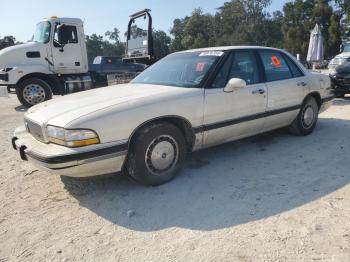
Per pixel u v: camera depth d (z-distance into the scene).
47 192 3.80
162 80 4.55
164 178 3.86
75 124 3.23
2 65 10.23
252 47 4.92
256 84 4.70
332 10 51.38
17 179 4.20
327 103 6.08
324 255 2.51
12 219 3.23
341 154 4.73
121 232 2.95
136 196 3.61
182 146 3.95
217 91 4.18
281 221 2.99
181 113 3.85
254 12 58.75
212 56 4.50
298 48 51.88
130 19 11.48
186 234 2.87
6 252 2.73
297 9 54.84
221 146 5.25
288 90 5.13
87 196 3.66
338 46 49.09
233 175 4.09
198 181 3.94
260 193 3.57
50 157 3.20
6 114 9.37
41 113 3.73
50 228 3.05
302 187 3.68
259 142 5.43
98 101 3.71
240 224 2.98
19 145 3.73
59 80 10.93
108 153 3.36
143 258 2.57
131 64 14.64
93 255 2.64
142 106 3.59
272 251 2.58
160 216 3.19
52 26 10.53
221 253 2.58
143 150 3.61
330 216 3.04
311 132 5.88
